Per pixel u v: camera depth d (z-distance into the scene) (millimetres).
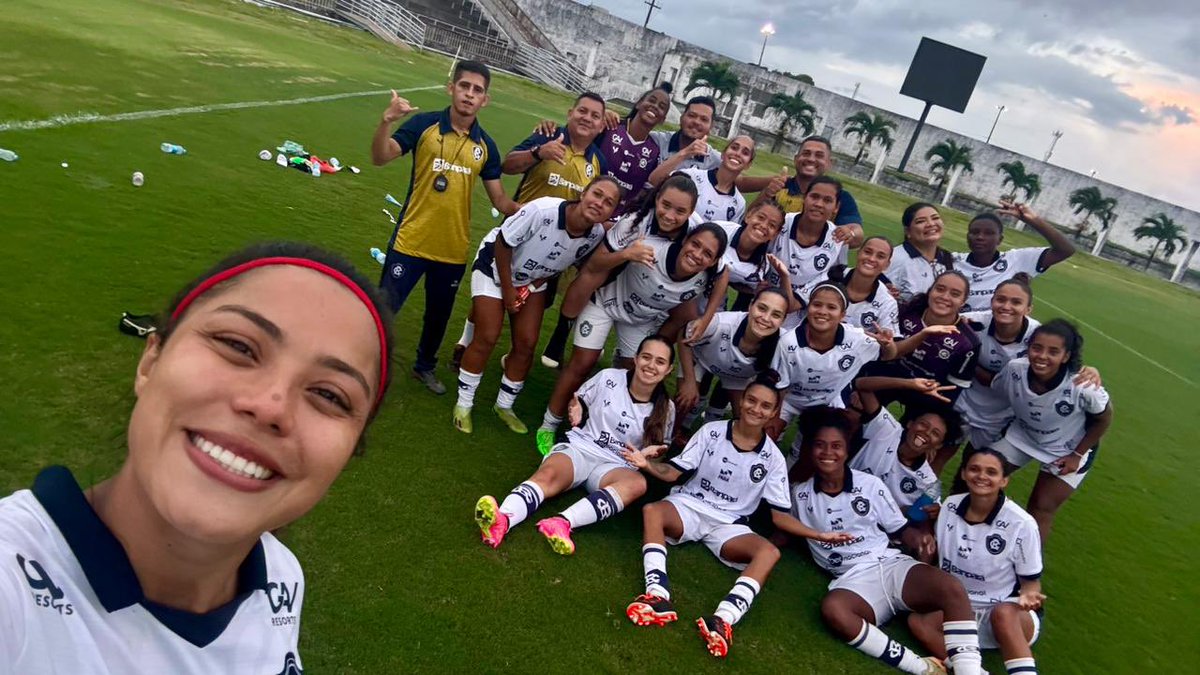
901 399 4953
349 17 25250
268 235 5750
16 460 2820
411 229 4203
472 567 3182
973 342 4758
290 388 893
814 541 4012
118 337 3805
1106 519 5707
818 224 5086
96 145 6398
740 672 3143
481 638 2822
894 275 5473
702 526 3857
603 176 3949
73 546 856
